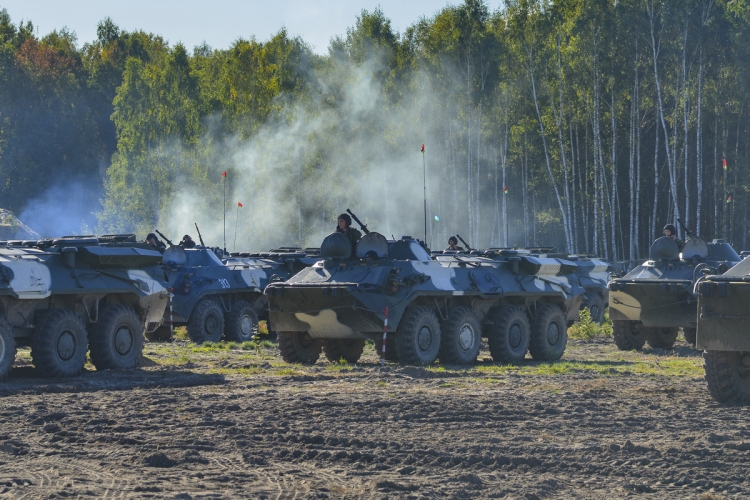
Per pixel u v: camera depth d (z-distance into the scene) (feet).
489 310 149.18
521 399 94.12
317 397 95.14
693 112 386.52
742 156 368.27
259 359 146.10
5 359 110.93
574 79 379.14
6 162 552.82
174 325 191.72
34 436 74.69
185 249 195.52
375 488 57.21
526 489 57.47
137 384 108.99
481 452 68.44
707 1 346.33
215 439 72.74
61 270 121.29
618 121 409.28
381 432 76.07
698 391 103.81
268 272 206.08
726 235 379.96
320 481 59.52
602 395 98.48
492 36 380.58
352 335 133.28
